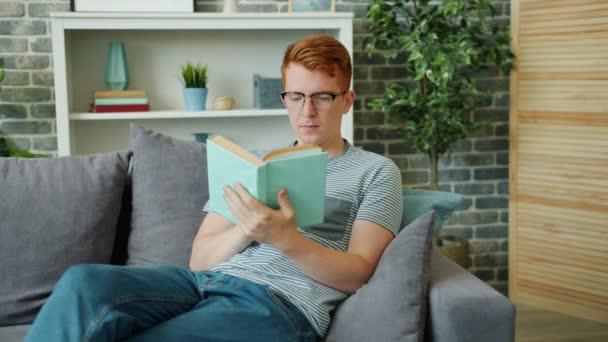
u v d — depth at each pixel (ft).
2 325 6.17
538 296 10.93
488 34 11.96
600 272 10.09
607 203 9.90
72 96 11.23
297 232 4.80
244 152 4.67
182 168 6.74
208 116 10.69
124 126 11.53
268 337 4.75
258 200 4.61
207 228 5.85
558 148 10.38
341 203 5.56
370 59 11.75
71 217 6.39
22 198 6.34
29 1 10.84
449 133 10.97
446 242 11.41
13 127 11.02
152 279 4.85
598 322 10.21
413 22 11.40
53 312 4.23
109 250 6.59
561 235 10.50
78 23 9.88
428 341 4.98
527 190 10.87
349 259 5.09
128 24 10.01
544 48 10.41
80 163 6.70
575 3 9.95
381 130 11.94
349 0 11.59
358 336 4.85
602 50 9.73
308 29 11.80
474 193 12.28
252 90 11.81
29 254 6.23
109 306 4.33
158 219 6.60
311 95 5.59
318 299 5.07
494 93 12.14
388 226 5.40
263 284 5.03
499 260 12.45
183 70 10.95
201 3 11.27
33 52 10.93
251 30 11.68
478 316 4.79
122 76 10.91
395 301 4.80
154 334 4.48
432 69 10.59
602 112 9.82
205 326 4.61
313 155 4.65
